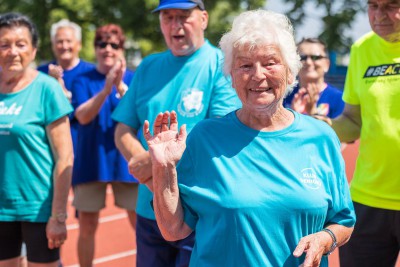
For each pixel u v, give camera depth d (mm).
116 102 5480
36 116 3818
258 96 2398
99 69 5695
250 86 2406
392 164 3396
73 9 19359
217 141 2490
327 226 2508
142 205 3770
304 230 2410
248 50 2379
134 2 20031
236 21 2469
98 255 6637
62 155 3863
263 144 2436
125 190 5586
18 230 3969
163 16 3715
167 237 2541
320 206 2400
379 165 3447
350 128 3750
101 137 5383
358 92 3580
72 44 5891
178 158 2465
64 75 5895
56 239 3840
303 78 4953
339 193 2502
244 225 2373
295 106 3742
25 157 3809
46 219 3873
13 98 3820
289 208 2367
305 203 2373
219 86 3592
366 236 3576
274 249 2371
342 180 2520
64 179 3854
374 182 3482
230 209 2381
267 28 2395
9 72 3783
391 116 3391
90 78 5664
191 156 2516
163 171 2449
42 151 3848
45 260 3910
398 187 3412
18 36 3762
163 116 2512
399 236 3467
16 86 3840
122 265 6336
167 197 2467
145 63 3846
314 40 4977
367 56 3568
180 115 3631
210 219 2438
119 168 5418
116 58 5641
